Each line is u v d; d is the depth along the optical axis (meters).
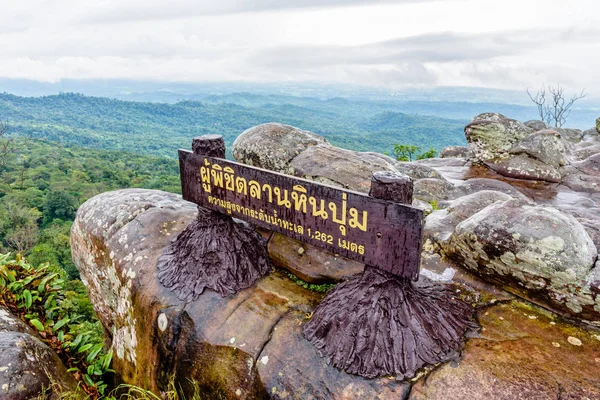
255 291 2.94
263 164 4.03
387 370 2.10
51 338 3.61
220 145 2.89
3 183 52.38
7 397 2.54
